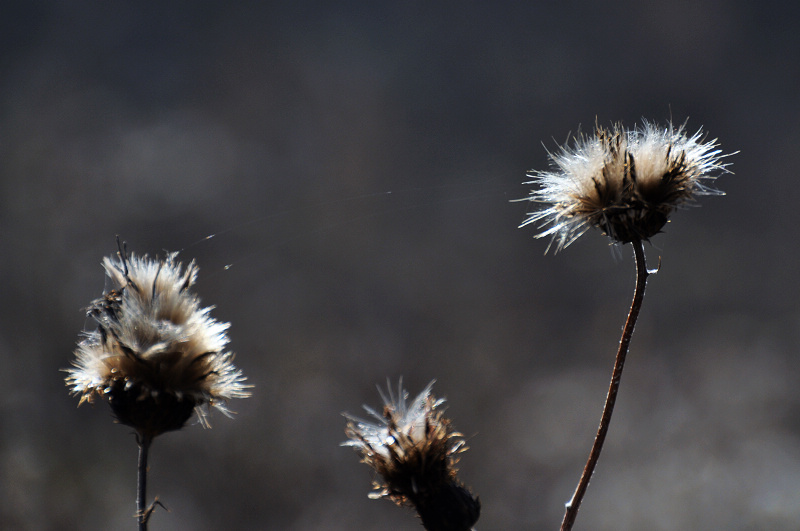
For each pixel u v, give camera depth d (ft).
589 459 1.78
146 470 1.80
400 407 1.84
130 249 7.45
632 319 1.79
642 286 1.80
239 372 1.84
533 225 8.66
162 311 1.82
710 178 1.83
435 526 1.81
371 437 1.83
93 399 1.82
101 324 1.81
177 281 1.83
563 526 1.77
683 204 1.82
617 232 1.82
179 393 1.80
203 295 7.31
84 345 1.82
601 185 1.82
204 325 1.83
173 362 1.81
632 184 1.82
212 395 1.81
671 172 1.82
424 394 1.84
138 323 1.81
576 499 1.77
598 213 1.82
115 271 1.83
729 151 10.48
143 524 1.79
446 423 1.83
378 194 9.11
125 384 1.80
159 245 7.86
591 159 1.84
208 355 1.81
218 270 7.77
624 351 1.78
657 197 1.82
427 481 1.81
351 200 9.24
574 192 1.84
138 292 1.82
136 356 1.80
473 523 1.81
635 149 1.83
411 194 9.58
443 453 1.82
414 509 1.83
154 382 1.80
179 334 1.81
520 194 9.25
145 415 1.80
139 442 1.81
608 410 1.78
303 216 8.84
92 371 1.81
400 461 1.81
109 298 1.82
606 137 1.84
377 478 1.83
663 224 1.82
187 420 1.81
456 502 1.81
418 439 1.82
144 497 1.79
